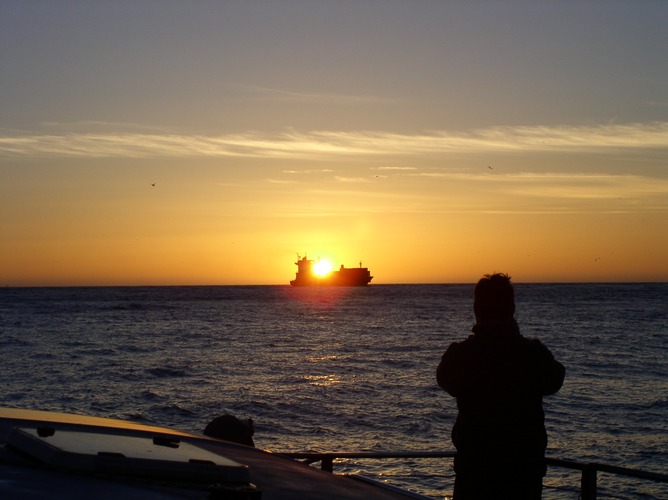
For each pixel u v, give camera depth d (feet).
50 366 112.27
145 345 147.95
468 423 13.56
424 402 78.02
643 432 62.13
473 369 13.51
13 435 8.02
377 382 94.02
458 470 13.67
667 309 299.99
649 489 41.50
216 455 8.44
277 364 115.24
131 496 6.51
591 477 15.90
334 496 8.73
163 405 79.00
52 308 332.60
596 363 113.91
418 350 136.36
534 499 13.46
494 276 14.08
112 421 11.13
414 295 556.51
